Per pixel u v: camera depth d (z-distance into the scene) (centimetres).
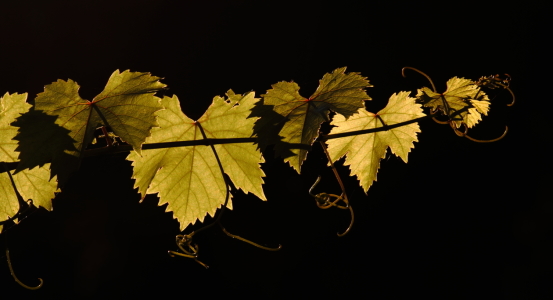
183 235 100
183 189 100
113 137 97
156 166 99
